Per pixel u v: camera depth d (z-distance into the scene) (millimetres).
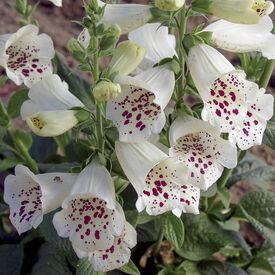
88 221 232
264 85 322
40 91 252
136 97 230
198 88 235
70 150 405
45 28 694
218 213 383
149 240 369
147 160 233
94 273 279
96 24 227
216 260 373
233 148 244
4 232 442
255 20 227
